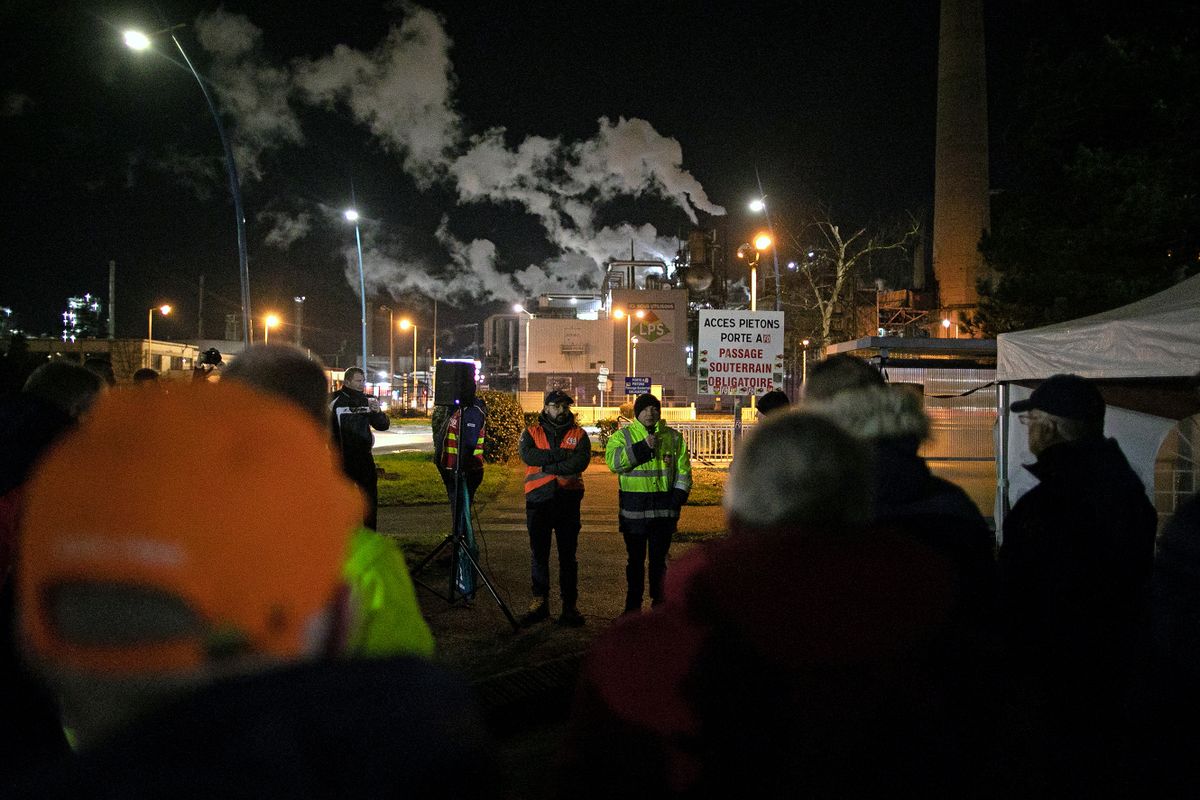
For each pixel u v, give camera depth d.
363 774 0.75
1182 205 10.55
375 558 1.35
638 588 6.25
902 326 46.19
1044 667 2.66
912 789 1.41
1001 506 7.43
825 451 1.51
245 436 0.77
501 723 4.47
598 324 57.66
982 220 44.50
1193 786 1.98
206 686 0.75
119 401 0.79
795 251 37.66
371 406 6.00
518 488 16.19
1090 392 2.79
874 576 1.39
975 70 44.88
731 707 1.33
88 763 0.70
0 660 2.13
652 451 6.13
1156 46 11.27
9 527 2.21
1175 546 2.03
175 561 0.70
